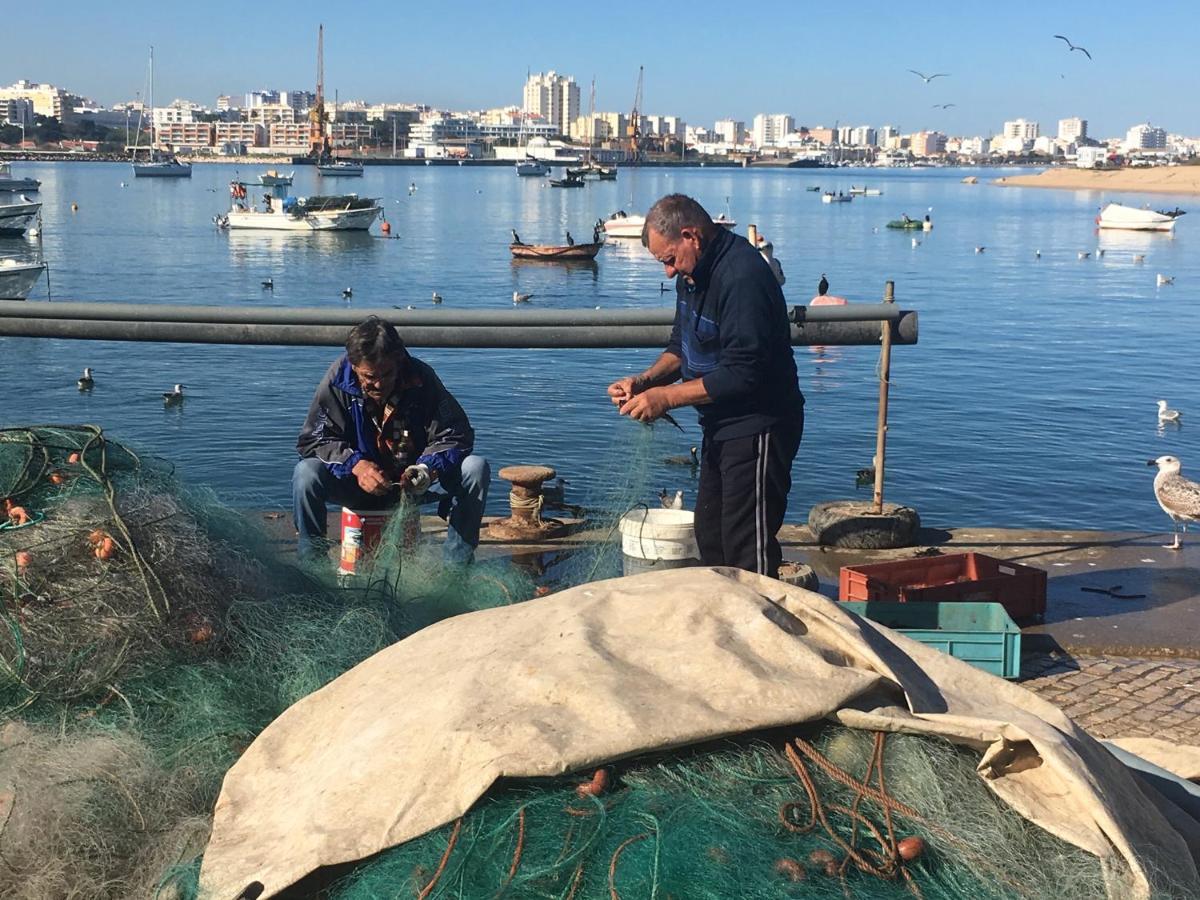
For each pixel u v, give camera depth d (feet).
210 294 139.64
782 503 15.43
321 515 17.04
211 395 79.97
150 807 9.73
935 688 9.79
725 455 15.19
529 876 7.59
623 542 18.57
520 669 9.07
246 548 13.67
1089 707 16.92
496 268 177.58
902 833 8.16
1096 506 59.36
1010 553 24.26
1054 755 8.61
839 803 8.35
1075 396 84.69
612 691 8.70
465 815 7.98
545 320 21.50
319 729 9.91
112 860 9.23
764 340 14.46
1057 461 67.41
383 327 16.69
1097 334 114.42
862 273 175.42
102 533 11.97
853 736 8.89
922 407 80.59
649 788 8.24
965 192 561.02
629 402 14.80
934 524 56.54
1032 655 19.02
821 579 22.54
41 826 9.16
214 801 10.02
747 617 9.66
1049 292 150.61
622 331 21.65
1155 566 23.27
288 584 13.79
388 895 7.71
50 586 11.49
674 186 547.49
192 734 10.68
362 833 8.05
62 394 79.77
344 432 17.25
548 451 66.80
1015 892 7.88
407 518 16.26
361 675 10.25
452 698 8.89
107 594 11.57
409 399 17.25
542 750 8.14
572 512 25.20
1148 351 104.53
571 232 255.09
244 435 69.82
